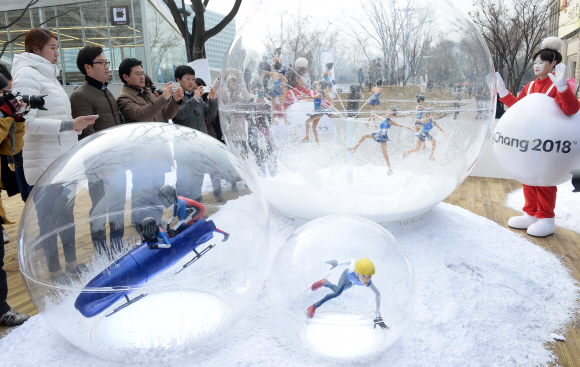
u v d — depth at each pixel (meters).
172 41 18.56
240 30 3.20
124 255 1.67
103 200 1.68
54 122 2.54
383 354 1.90
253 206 2.01
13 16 14.59
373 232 1.97
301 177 2.91
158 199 1.70
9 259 3.44
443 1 2.85
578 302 2.50
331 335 1.77
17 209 5.05
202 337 1.85
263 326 2.13
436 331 2.09
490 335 2.11
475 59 2.83
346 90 2.63
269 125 2.87
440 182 2.95
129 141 1.89
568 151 3.23
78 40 15.02
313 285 1.77
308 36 2.65
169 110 3.68
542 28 11.66
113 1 14.42
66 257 1.68
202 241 1.78
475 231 3.40
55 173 1.84
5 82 2.27
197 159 1.88
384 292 1.74
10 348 2.02
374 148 2.72
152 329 1.72
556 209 4.35
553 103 3.33
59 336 2.10
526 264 2.92
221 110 3.45
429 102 2.67
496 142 3.63
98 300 1.68
